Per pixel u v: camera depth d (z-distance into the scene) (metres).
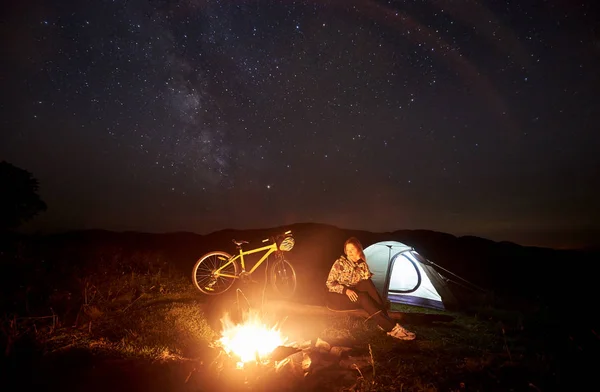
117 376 2.82
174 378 2.80
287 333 4.34
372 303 4.47
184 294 5.49
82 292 4.82
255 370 3.06
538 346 4.17
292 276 6.15
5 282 4.88
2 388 2.50
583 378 3.29
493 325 5.00
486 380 3.26
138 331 3.87
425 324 4.98
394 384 3.12
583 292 7.66
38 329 3.61
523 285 8.20
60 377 2.74
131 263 7.01
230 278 5.77
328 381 3.10
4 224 7.97
